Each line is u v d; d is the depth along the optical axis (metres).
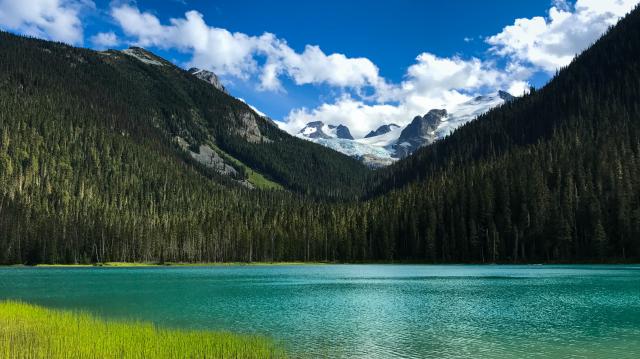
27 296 68.56
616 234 146.00
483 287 78.38
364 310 53.72
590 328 42.19
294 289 78.94
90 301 62.25
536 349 34.62
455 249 170.75
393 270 136.12
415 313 51.12
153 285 88.44
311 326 43.66
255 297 67.19
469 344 36.19
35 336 32.00
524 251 161.25
